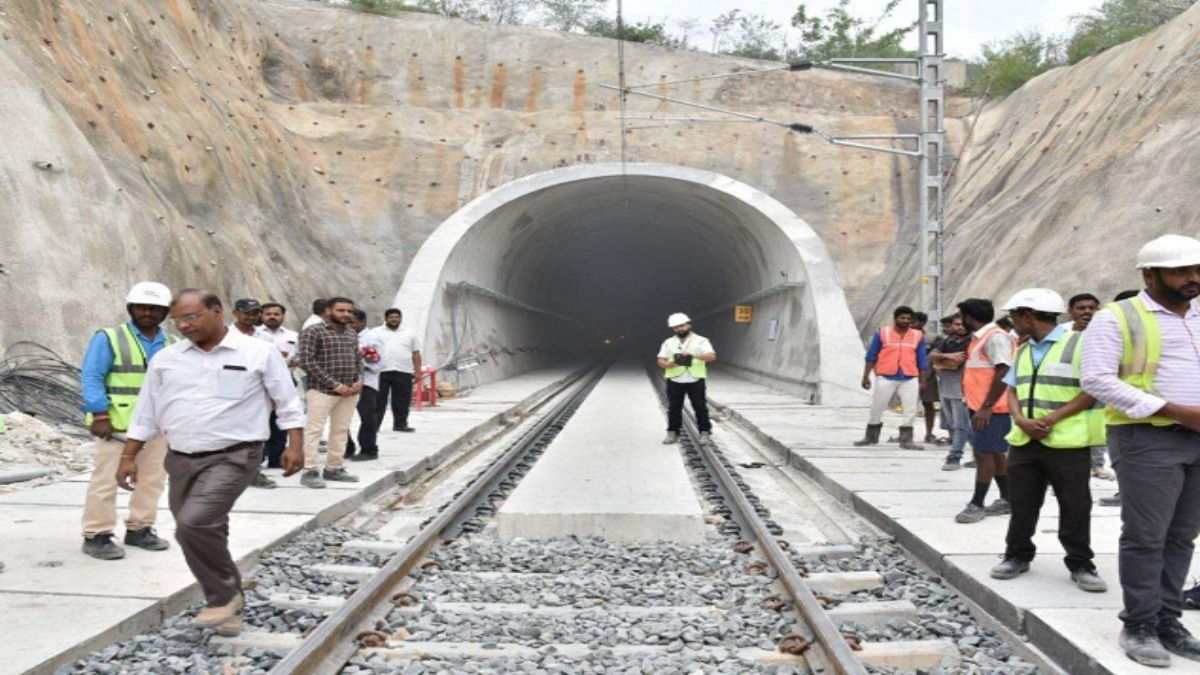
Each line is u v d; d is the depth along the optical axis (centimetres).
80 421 1207
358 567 627
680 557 696
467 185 2841
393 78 3416
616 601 567
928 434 1248
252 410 481
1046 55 3694
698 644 474
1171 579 412
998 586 524
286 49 3322
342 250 2589
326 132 2911
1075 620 454
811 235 2308
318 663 421
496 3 5250
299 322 2208
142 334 620
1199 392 390
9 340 1268
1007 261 1984
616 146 3016
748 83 3534
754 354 3038
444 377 2267
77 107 1795
